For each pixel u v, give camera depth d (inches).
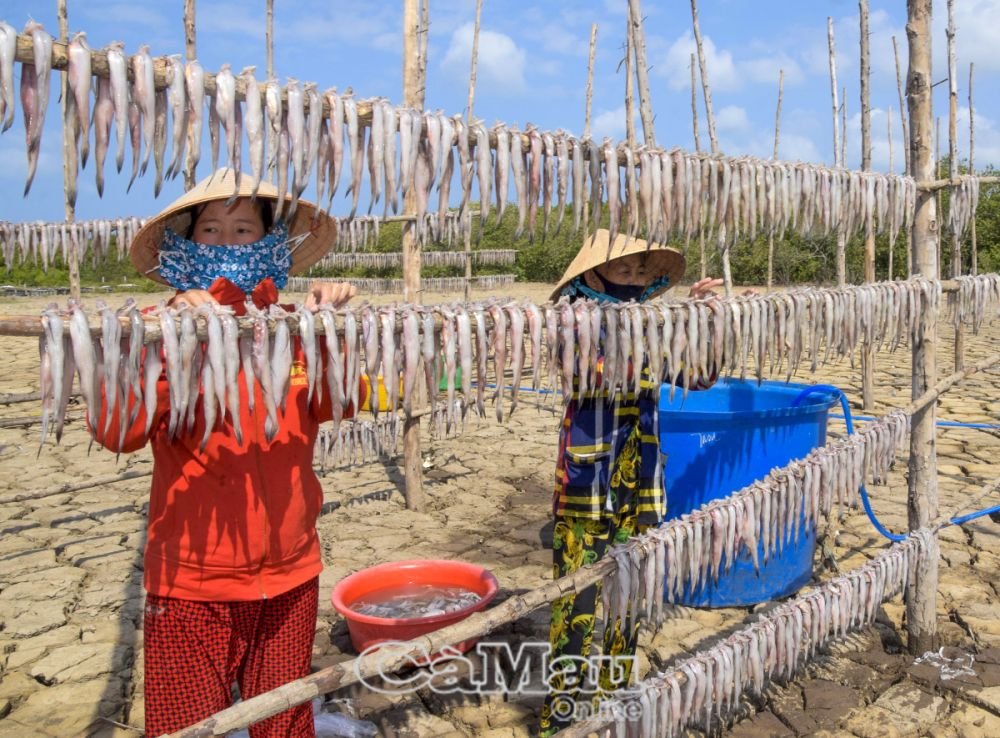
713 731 103.4
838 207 87.2
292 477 71.2
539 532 182.4
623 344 67.5
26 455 260.7
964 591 141.6
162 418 65.2
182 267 69.1
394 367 57.1
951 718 105.0
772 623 87.2
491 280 901.2
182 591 68.3
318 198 53.9
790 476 87.5
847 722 104.7
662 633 130.0
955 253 168.1
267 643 73.2
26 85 43.5
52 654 127.3
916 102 105.0
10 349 557.6
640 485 99.0
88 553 171.5
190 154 48.3
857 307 90.7
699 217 73.1
